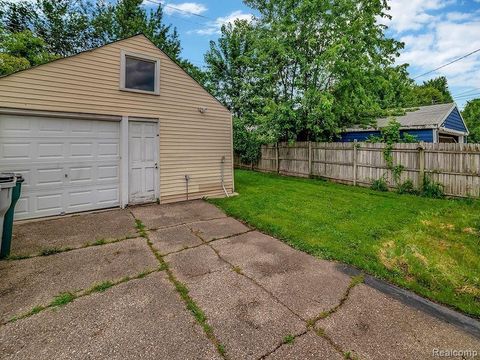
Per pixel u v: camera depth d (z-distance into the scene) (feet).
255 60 37.81
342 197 22.49
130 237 13.46
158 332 6.65
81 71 16.74
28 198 15.49
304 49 32.14
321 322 7.10
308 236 13.38
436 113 35.94
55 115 15.98
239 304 7.87
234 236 13.83
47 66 15.60
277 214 17.25
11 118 14.82
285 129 32.24
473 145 20.48
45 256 11.08
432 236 13.35
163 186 20.75
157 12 52.95
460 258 10.90
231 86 51.96
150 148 20.06
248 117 42.93
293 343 6.31
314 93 28.66
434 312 7.61
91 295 8.27
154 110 19.98
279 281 9.25
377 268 10.08
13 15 39.45
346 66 27.09
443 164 22.11
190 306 7.72
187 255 11.39
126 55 18.48
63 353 5.95
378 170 26.48
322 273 9.87
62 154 16.52
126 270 9.96
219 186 23.98
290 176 36.52
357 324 7.04
